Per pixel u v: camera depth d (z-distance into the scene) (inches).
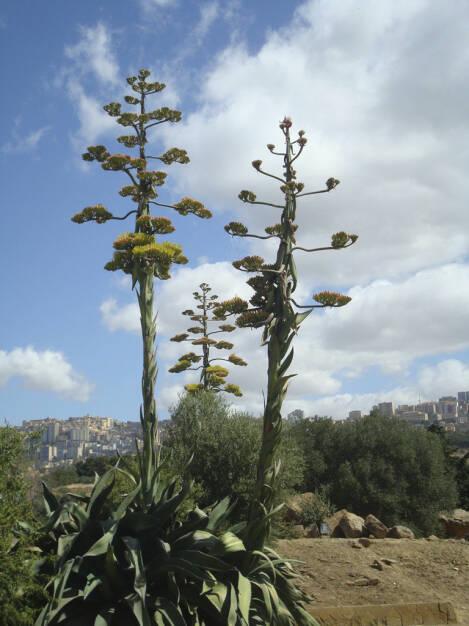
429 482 856.9
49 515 258.1
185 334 661.9
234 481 565.9
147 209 358.0
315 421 957.2
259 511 272.2
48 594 217.3
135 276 309.3
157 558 244.5
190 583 249.0
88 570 238.5
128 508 281.6
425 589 391.5
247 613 228.7
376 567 437.4
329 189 317.4
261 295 311.1
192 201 357.4
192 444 586.6
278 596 265.0
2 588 200.8
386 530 589.3
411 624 329.4
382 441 881.5
